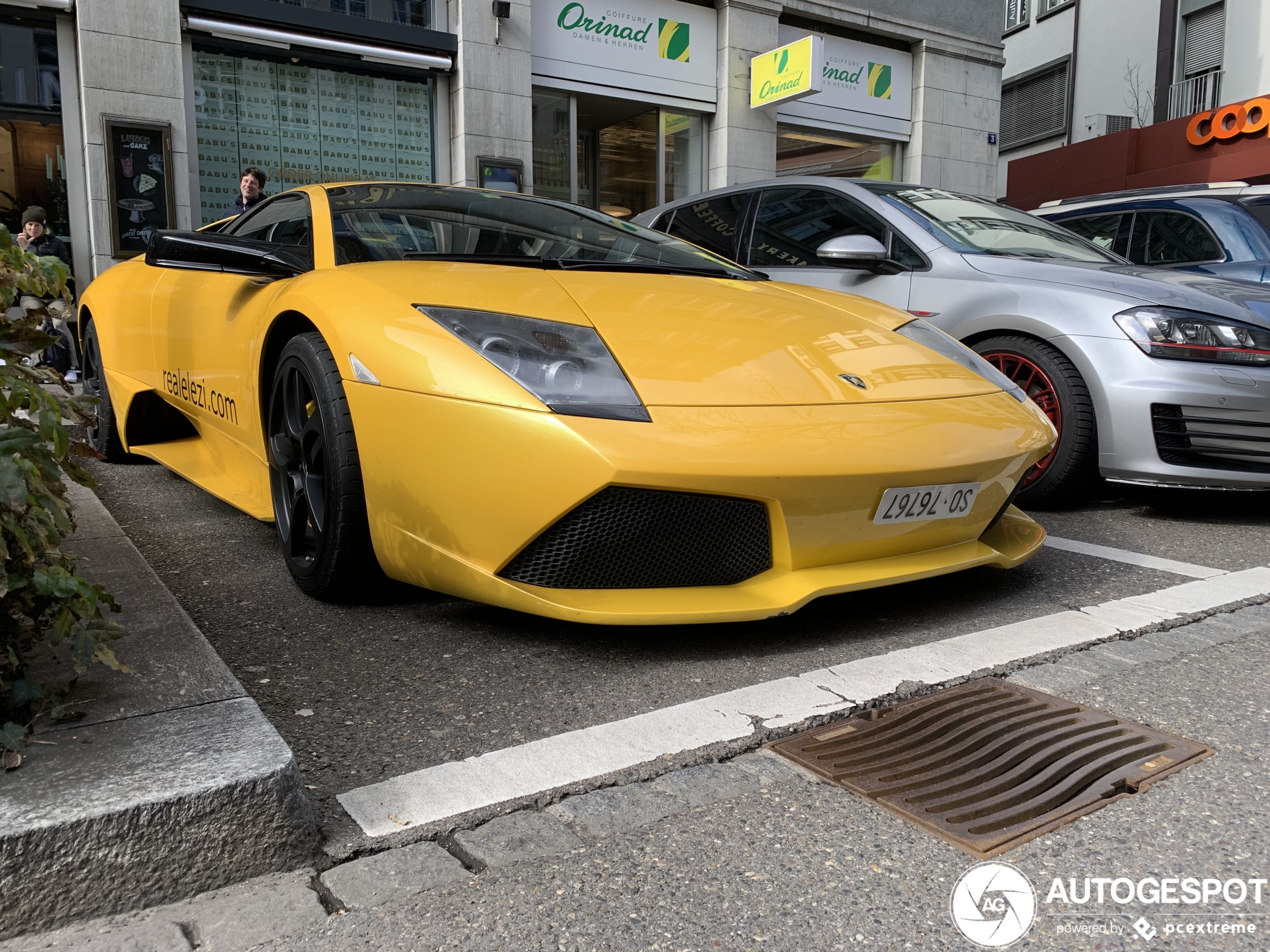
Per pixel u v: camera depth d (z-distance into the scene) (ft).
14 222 24.54
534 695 6.03
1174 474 10.87
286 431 8.26
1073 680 6.39
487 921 3.85
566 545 6.26
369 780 4.96
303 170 28.58
